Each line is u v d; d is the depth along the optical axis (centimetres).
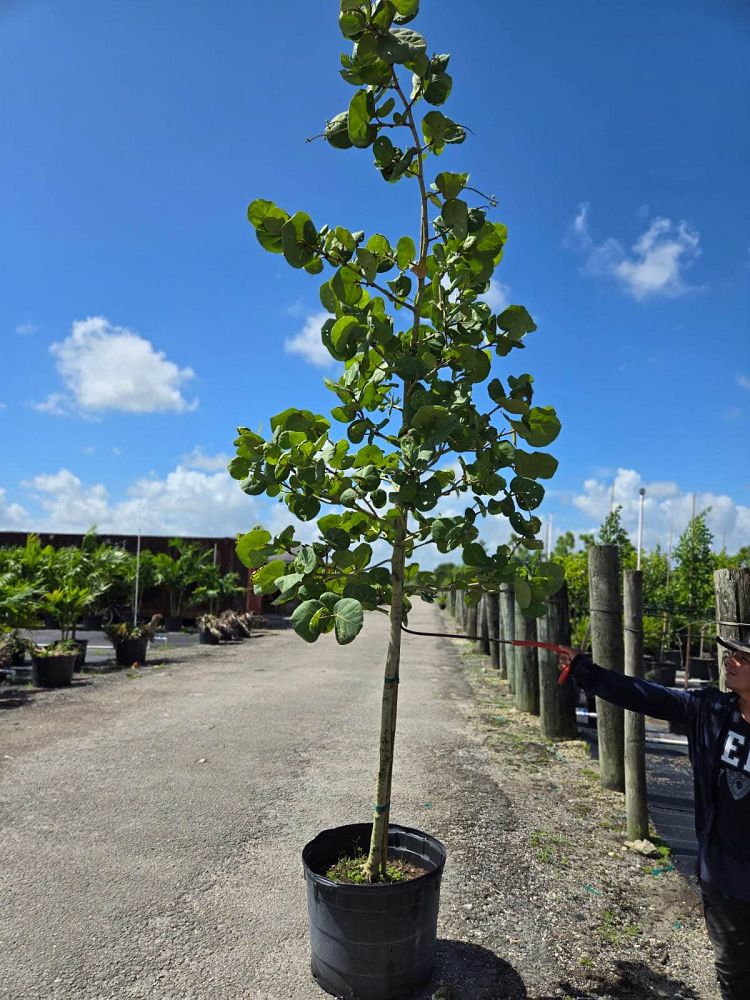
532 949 341
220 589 2142
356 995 288
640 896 402
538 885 410
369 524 336
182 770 610
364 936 284
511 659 1092
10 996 292
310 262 286
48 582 1298
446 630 2370
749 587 384
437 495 281
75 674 1185
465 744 738
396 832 340
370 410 311
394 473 282
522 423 290
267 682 1111
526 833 489
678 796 598
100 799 530
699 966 332
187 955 326
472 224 273
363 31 253
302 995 296
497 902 386
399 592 308
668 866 444
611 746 596
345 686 1091
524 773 638
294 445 295
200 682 1098
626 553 1470
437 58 269
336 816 507
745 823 235
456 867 428
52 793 541
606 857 455
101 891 385
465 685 1165
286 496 301
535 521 302
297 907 374
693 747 252
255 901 379
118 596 2158
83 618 2080
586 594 1430
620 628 588
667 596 1383
